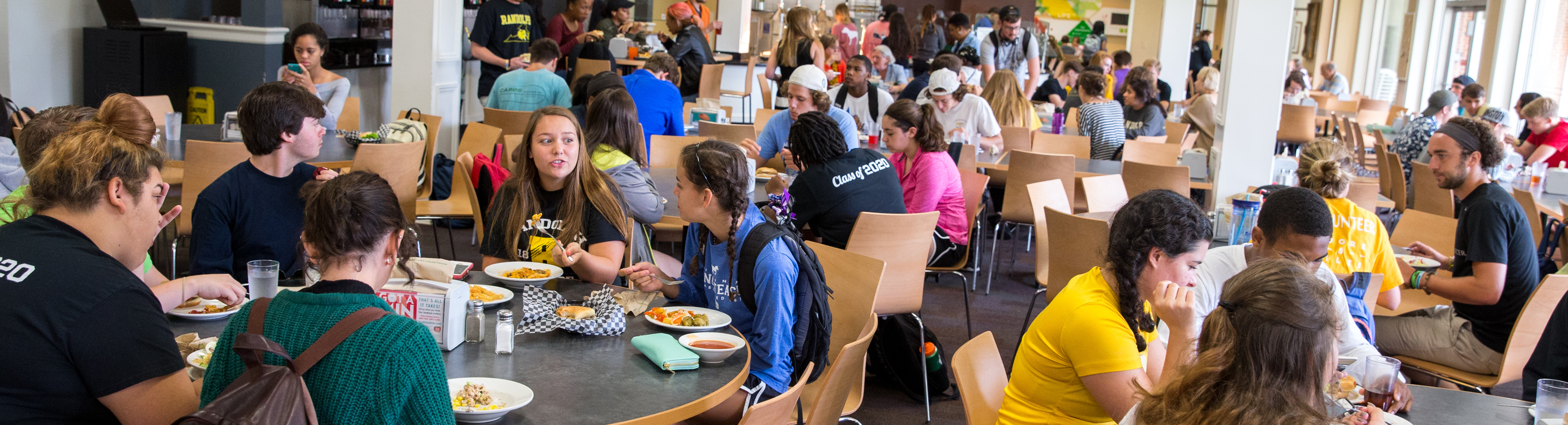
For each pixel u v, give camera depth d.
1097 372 1.78
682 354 1.92
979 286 5.19
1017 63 9.12
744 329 2.38
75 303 1.27
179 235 3.71
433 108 6.55
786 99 7.63
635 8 11.93
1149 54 14.20
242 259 2.63
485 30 7.12
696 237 2.60
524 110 6.00
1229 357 1.31
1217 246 3.65
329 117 5.07
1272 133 5.16
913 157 4.22
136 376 1.29
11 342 1.25
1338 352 2.34
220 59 7.05
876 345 3.46
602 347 2.03
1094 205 4.56
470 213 4.48
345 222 1.35
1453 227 3.70
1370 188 4.47
